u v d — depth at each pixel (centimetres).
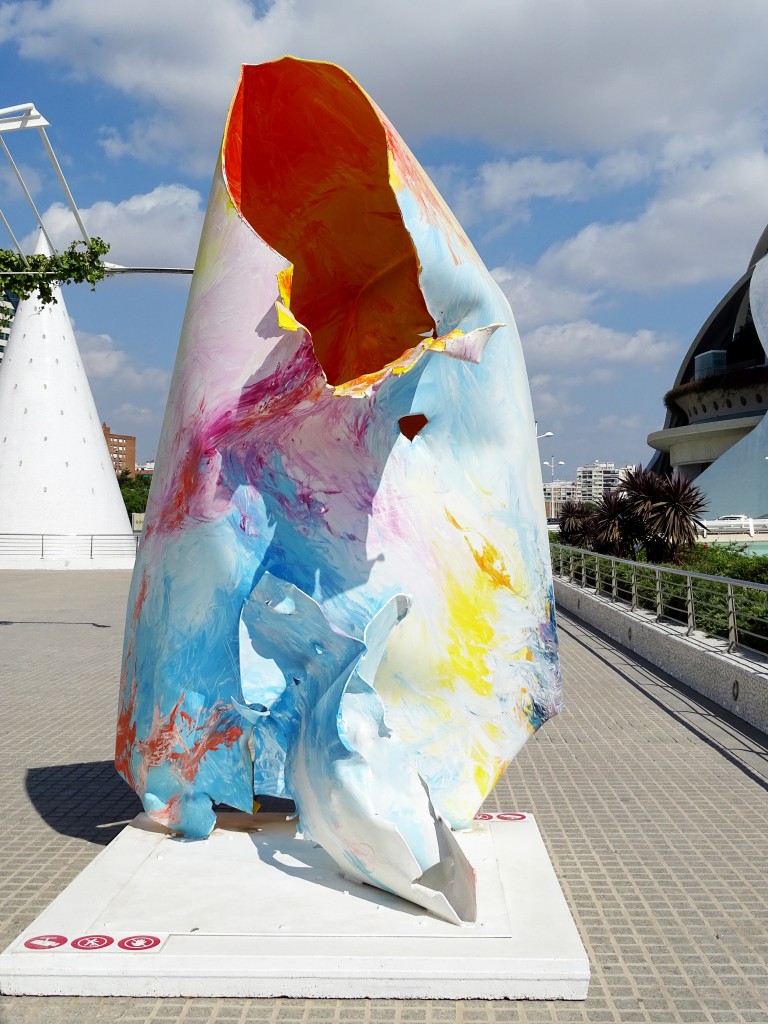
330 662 425
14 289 1545
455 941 363
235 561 442
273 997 347
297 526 459
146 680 467
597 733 818
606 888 466
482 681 480
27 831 554
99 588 2516
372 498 464
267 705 437
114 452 14588
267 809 580
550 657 495
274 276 425
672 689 1030
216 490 438
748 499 6322
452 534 472
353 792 394
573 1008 344
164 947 357
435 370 445
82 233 1582
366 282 522
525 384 489
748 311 7956
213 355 434
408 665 469
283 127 441
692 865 497
